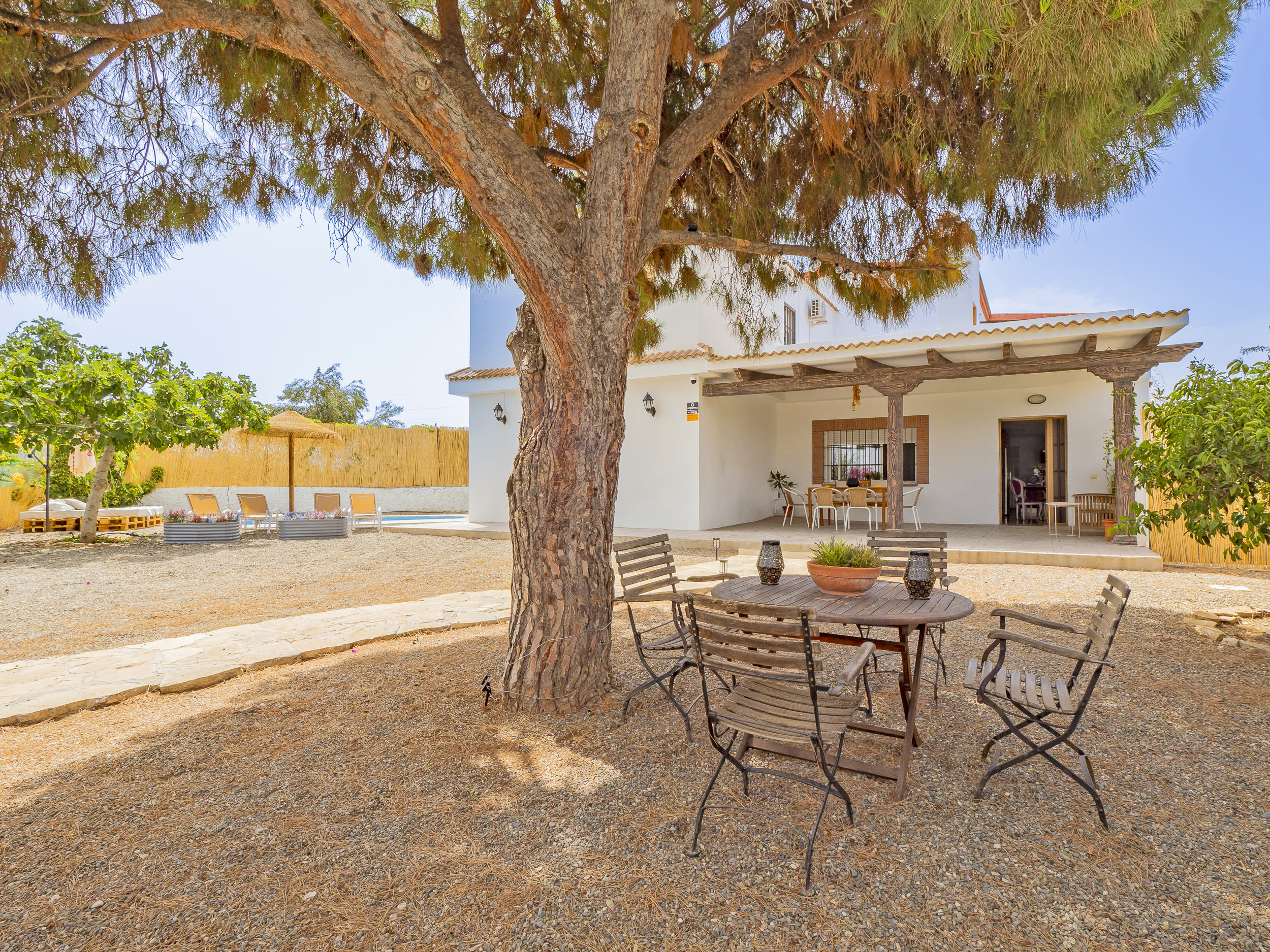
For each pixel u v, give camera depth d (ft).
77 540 39.42
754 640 7.55
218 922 6.37
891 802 8.50
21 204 12.64
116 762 9.94
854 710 8.21
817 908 6.42
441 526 43.83
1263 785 8.85
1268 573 25.79
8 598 23.95
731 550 32.48
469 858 7.38
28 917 6.45
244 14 9.29
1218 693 12.49
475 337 47.09
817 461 47.14
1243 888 6.66
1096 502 34.99
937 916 6.29
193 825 8.14
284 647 15.65
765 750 9.95
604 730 10.85
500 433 45.39
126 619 20.40
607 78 11.16
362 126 14.57
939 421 42.63
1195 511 15.33
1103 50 7.73
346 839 7.79
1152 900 6.49
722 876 6.96
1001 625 9.86
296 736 10.82
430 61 8.72
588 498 11.58
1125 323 26.20
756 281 19.15
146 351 39.99
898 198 15.51
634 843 7.63
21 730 11.18
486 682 11.89
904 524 42.06
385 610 19.99
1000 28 7.85
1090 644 9.00
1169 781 9.00
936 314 46.34
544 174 11.81
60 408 35.65
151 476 53.31
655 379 39.42
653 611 20.38
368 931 6.22
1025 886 6.73
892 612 9.20
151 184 13.51
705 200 17.16
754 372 36.83
